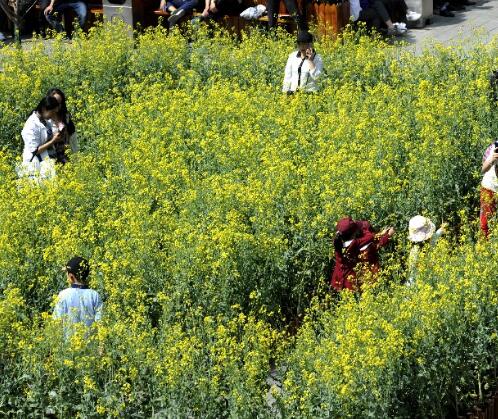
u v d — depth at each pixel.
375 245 15.41
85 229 15.79
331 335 13.35
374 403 12.34
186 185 17.48
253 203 16.34
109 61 23.19
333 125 19.25
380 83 21.02
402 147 18.44
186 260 14.81
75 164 18.17
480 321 13.48
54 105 18.41
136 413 12.46
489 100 20.25
